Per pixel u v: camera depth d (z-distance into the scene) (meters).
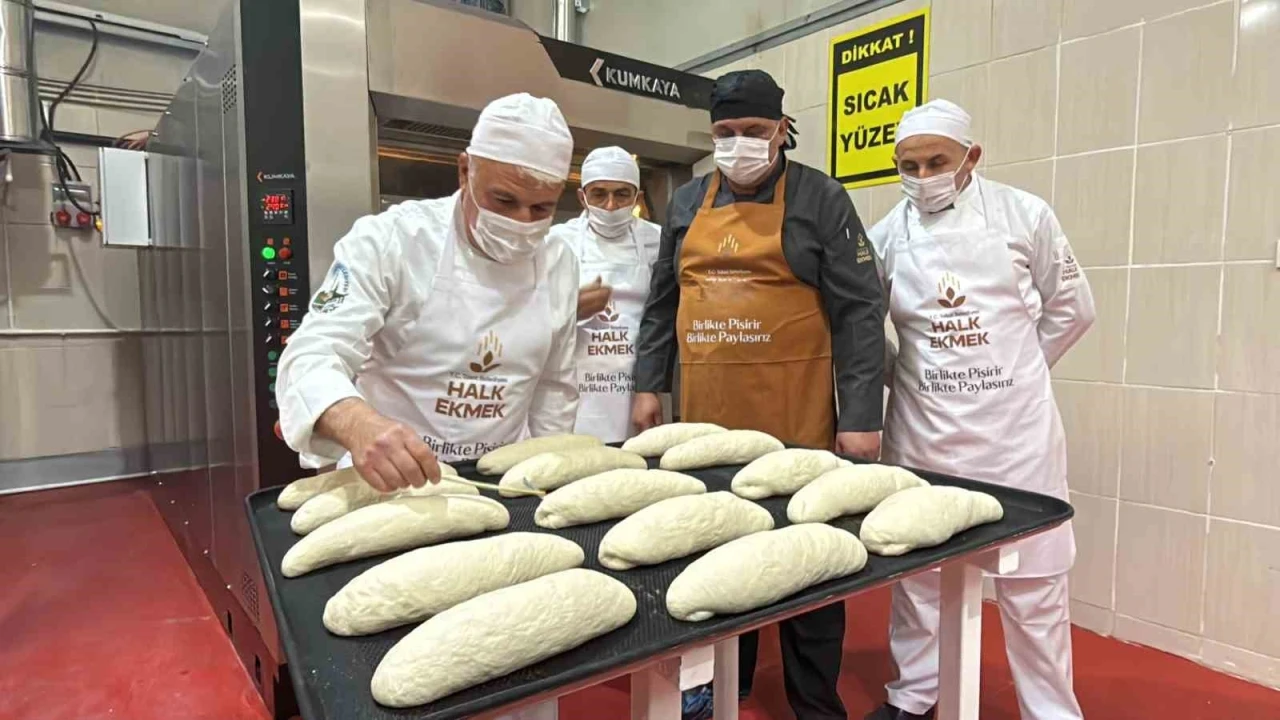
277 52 1.51
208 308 1.90
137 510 3.10
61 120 3.25
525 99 1.11
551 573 0.86
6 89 2.82
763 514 1.03
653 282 1.89
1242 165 1.78
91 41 3.27
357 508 1.00
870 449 1.56
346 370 1.03
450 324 1.21
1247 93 1.76
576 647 0.71
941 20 2.34
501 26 1.81
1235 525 1.85
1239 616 1.86
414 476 0.85
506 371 1.27
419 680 0.61
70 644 1.95
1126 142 1.97
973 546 0.94
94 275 3.43
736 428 1.65
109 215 2.64
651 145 2.24
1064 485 1.61
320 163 1.54
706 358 1.66
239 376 1.63
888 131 2.50
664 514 0.94
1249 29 1.75
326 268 1.56
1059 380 2.17
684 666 0.74
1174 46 1.87
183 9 3.48
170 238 2.39
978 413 1.56
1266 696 1.77
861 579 0.84
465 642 0.65
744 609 0.77
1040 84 2.12
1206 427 1.88
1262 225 1.76
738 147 1.54
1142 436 2.00
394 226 1.18
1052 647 1.54
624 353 1.98
